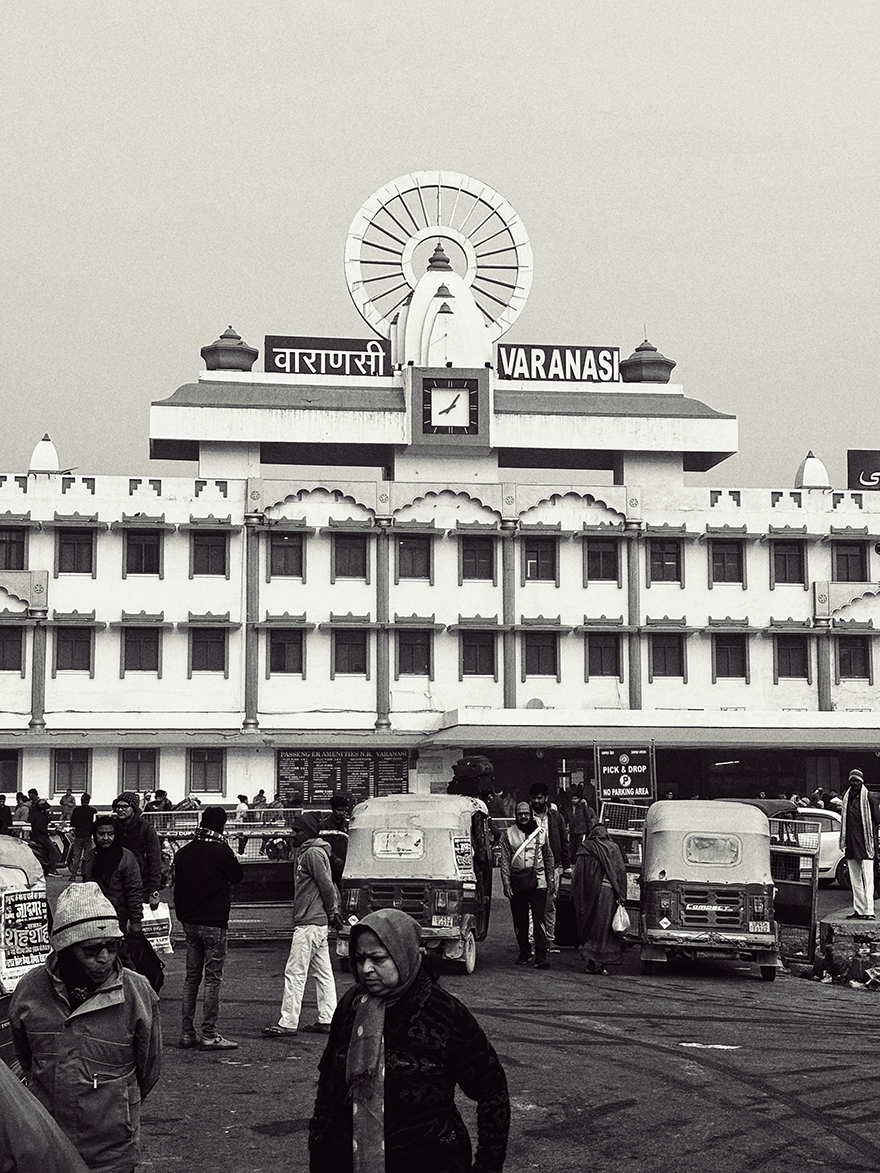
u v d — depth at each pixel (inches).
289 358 2642.7
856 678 2559.1
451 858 851.4
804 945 965.2
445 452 2551.7
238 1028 655.1
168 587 2423.7
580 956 957.8
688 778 2474.2
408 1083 251.8
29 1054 311.7
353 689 2453.2
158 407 2496.3
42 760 2377.0
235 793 2411.4
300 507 2458.2
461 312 2615.7
